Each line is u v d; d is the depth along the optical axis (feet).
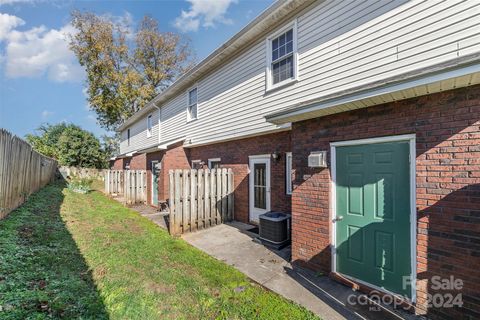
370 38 14.76
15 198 23.16
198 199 25.00
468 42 11.32
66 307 9.93
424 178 10.68
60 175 70.18
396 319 10.52
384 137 12.02
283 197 22.41
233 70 26.68
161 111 46.21
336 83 16.58
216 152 31.68
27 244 15.96
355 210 13.21
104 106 78.69
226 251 18.88
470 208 9.46
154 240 20.98
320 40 17.67
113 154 109.50
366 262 12.70
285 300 12.10
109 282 12.80
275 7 19.21
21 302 9.57
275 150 23.31
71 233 20.54
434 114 10.46
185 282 13.60
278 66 21.58
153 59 86.84
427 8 12.57
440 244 10.17
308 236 15.42
